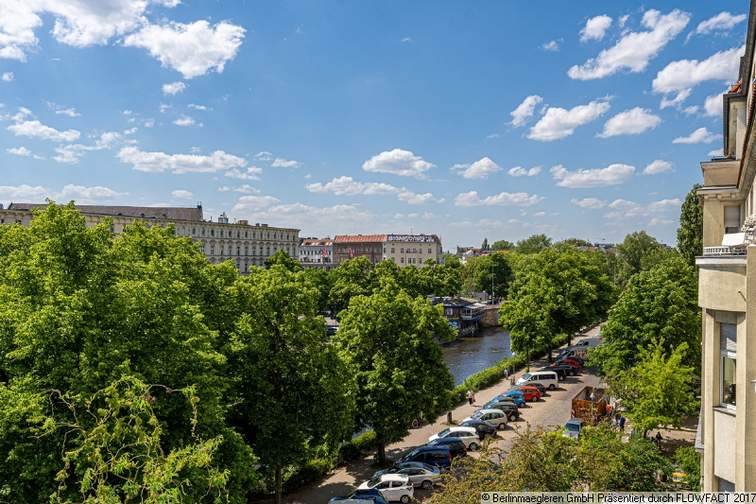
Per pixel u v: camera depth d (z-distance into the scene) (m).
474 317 94.00
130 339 16.20
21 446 13.40
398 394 29.14
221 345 22.27
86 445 9.67
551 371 47.03
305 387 23.45
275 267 25.41
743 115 17.23
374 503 22.36
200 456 9.30
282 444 22.22
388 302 31.53
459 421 38.91
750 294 9.56
